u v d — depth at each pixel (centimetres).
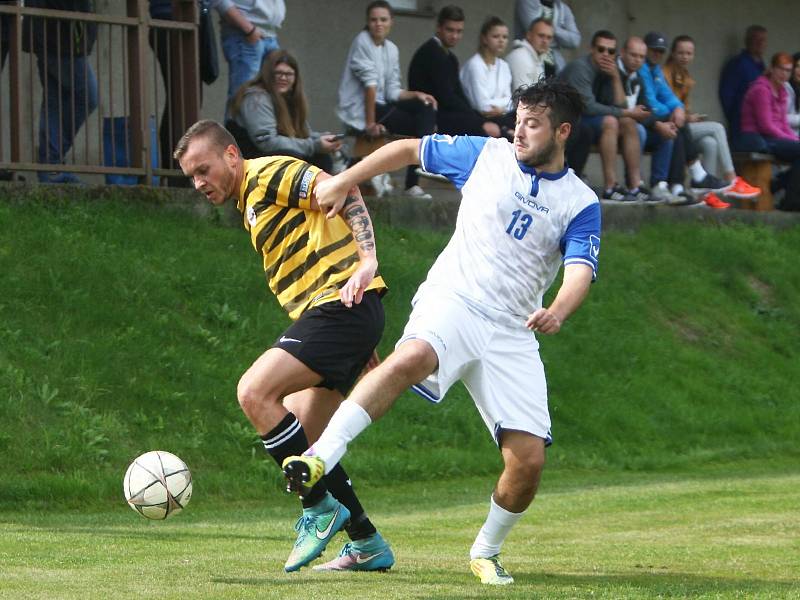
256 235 1939
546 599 1647
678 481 3772
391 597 1644
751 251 5750
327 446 1712
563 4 5719
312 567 1947
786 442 4544
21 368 3466
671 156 5647
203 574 1861
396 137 4888
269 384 1852
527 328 1842
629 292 5125
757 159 6144
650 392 4562
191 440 3456
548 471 3928
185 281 4091
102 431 3359
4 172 4297
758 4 7131
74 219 4166
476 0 6216
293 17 5669
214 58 4478
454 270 1878
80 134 4681
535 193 1858
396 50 4941
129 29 4334
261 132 4269
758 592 1745
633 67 5519
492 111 5047
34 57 4681
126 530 2584
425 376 1794
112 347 3675
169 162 4462
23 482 3078
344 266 1906
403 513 3023
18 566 1947
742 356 5075
